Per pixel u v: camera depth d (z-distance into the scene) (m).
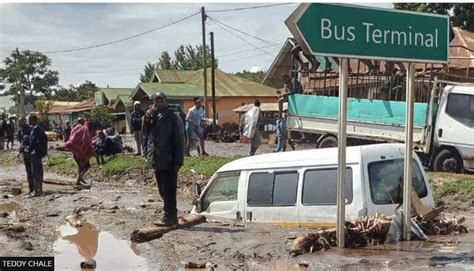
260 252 7.65
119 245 8.81
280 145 19.77
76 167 22.97
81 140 18.30
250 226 9.29
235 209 10.04
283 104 22.22
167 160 9.25
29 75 85.44
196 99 20.28
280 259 7.31
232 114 47.38
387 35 7.64
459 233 8.89
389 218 8.19
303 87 20.17
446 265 6.70
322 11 7.12
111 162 21.50
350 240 7.79
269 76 33.69
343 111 7.45
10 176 23.19
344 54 7.28
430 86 16.97
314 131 19.30
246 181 9.93
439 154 16.94
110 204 13.83
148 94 44.22
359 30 7.40
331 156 9.02
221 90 47.88
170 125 9.28
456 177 14.96
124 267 7.49
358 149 8.78
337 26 7.23
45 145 16.00
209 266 7.17
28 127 16.50
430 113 16.95
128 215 11.38
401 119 16.94
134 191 17.20
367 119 17.94
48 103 61.44
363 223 7.97
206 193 10.63
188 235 8.85
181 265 7.41
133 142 33.75
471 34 25.20
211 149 26.08
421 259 7.02
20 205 14.30
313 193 9.03
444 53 8.23
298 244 7.52
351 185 8.60
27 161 16.34
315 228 8.88
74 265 7.70
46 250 8.65
